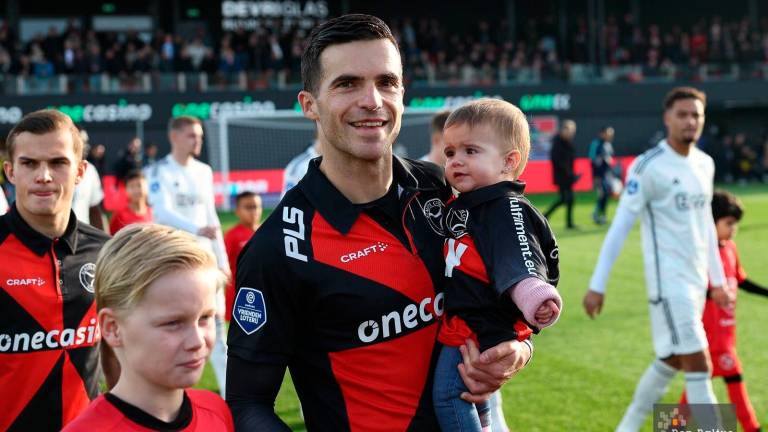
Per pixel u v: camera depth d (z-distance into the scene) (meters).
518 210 2.27
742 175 25.36
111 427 1.84
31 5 28.53
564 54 29.45
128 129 22.55
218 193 22.30
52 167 2.82
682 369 4.34
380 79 2.09
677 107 4.32
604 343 6.89
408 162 2.43
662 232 4.37
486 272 2.21
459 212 2.30
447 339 2.23
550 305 2.10
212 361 5.31
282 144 22.86
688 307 4.27
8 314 2.78
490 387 2.19
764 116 28.06
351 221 2.15
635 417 4.45
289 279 2.10
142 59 23.59
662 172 4.32
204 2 29.61
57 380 2.84
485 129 2.32
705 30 31.80
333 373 2.14
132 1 29.42
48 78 21.91
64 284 2.87
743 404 4.43
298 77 23.64
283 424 2.05
